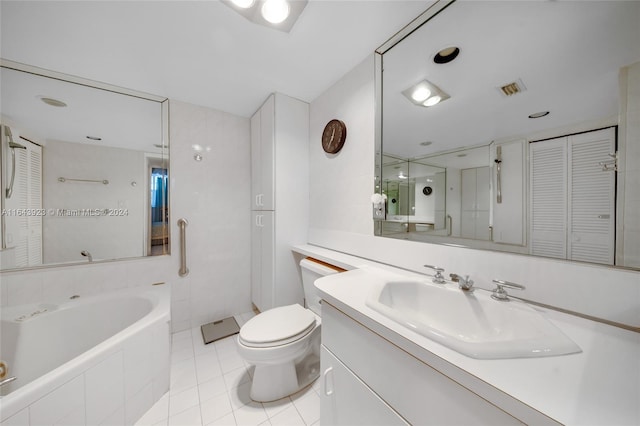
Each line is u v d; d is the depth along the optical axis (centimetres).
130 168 180
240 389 134
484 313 76
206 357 163
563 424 34
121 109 177
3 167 145
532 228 77
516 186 81
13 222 147
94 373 96
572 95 69
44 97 154
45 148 155
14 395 75
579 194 68
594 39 65
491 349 50
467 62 95
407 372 59
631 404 37
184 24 114
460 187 97
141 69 151
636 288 60
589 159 66
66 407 86
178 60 142
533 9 77
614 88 62
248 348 114
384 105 131
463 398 48
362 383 73
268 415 117
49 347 134
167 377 133
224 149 218
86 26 114
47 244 155
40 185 154
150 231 187
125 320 156
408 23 114
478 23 91
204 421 113
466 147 95
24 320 129
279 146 183
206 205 209
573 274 69
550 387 41
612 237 63
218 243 215
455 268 98
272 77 161
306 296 163
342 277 105
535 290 76
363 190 144
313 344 149
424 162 111
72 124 162
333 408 86
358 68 146
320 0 101
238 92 182
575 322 65
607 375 44
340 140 157
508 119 83
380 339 66
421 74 112
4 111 145
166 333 133
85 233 166
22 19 108
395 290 97
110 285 171
